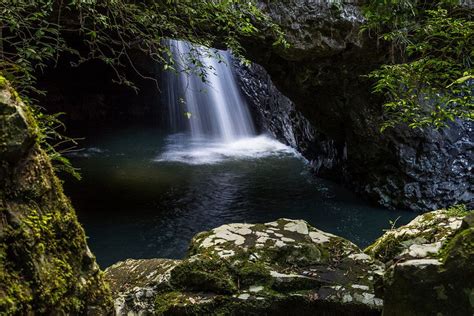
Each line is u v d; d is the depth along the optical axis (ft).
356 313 8.96
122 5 13.73
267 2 23.65
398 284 6.67
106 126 57.98
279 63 30.09
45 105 55.21
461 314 6.22
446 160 30.30
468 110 11.91
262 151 47.39
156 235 27.55
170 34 18.88
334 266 10.06
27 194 3.93
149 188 35.68
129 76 57.16
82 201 32.53
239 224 11.68
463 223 6.72
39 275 3.80
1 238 3.61
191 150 48.37
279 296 9.29
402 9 12.64
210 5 15.84
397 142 30.19
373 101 29.55
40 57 10.83
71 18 21.71
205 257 10.11
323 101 31.76
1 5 10.74
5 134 3.76
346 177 35.70
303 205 32.60
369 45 25.63
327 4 24.12
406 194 31.37
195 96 56.59
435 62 11.41
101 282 4.71
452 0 13.12
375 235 27.94
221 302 9.36
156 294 9.86
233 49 16.28
